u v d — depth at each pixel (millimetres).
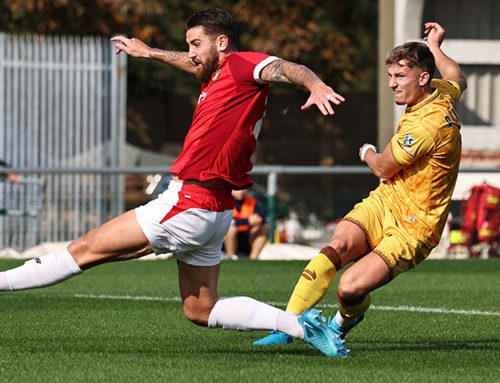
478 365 16578
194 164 16328
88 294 27797
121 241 16469
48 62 53188
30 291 28469
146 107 80812
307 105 14922
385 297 27016
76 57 53219
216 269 16938
